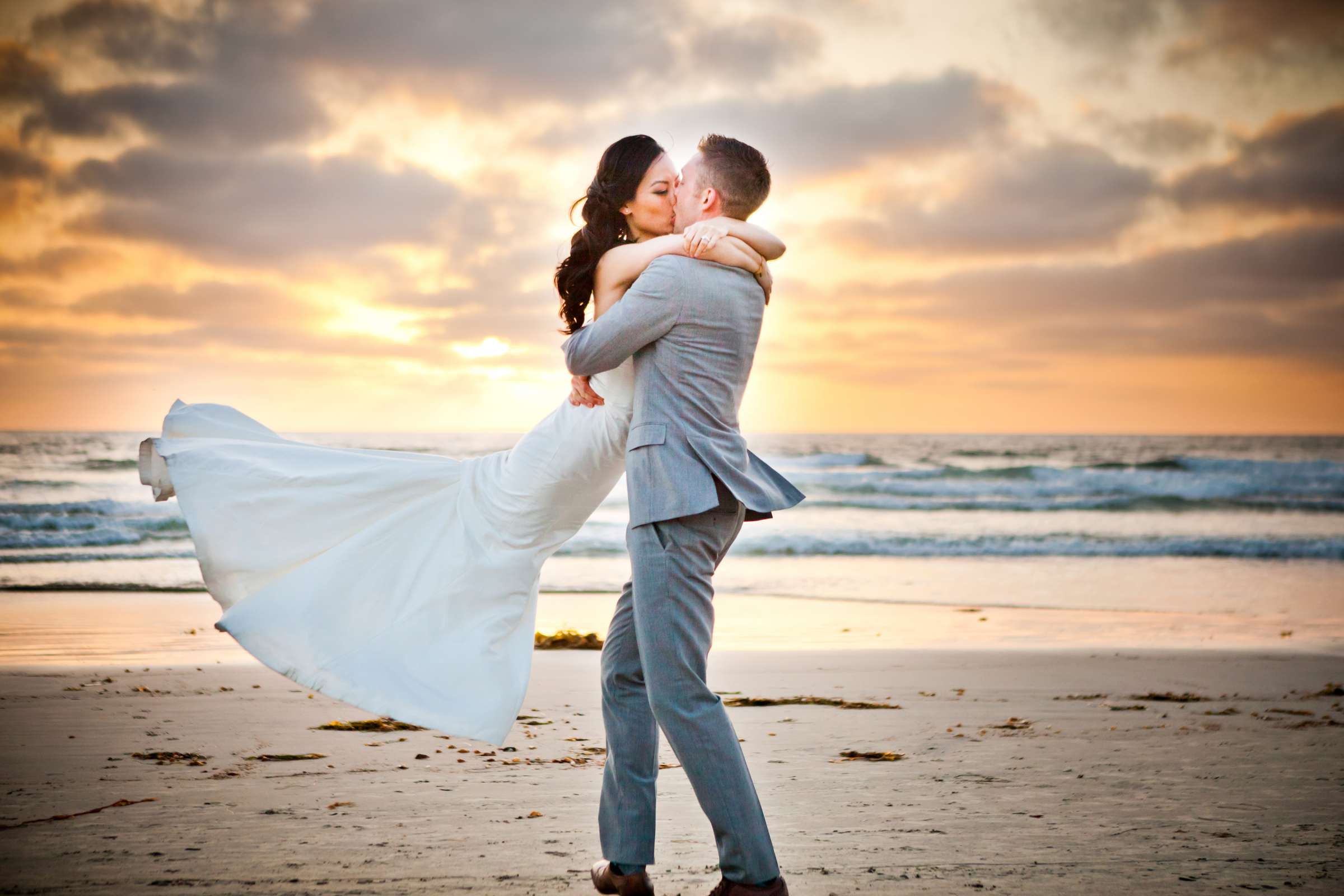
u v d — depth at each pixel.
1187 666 6.96
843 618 9.55
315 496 2.66
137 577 12.41
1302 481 26.41
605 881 2.47
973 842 2.92
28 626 8.66
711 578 2.44
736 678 6.43
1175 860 2.75
